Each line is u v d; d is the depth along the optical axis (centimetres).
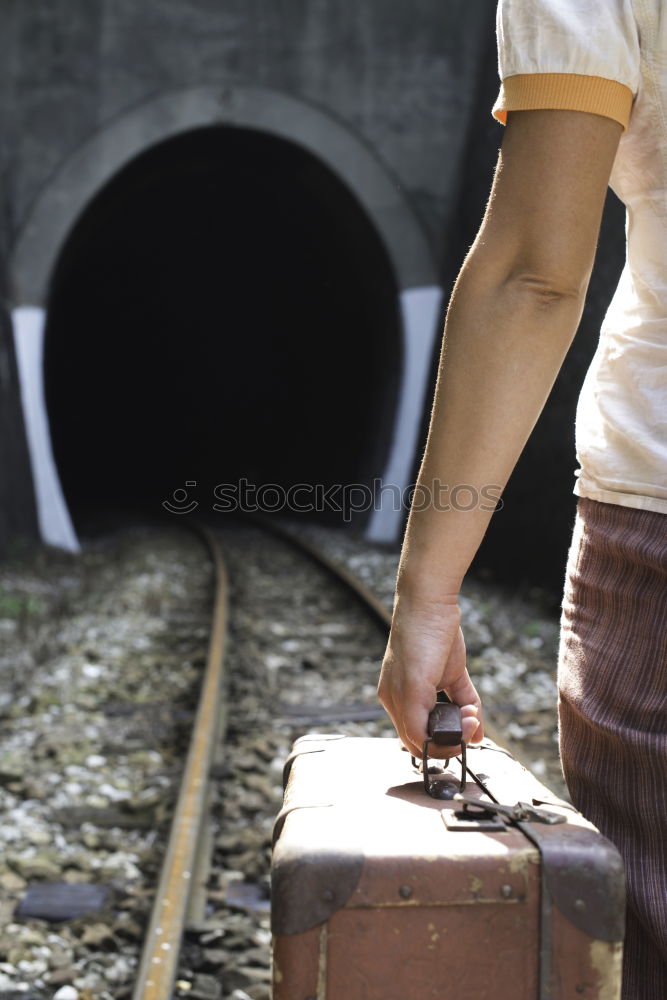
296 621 841
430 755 123
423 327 1373
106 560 1246
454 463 114
